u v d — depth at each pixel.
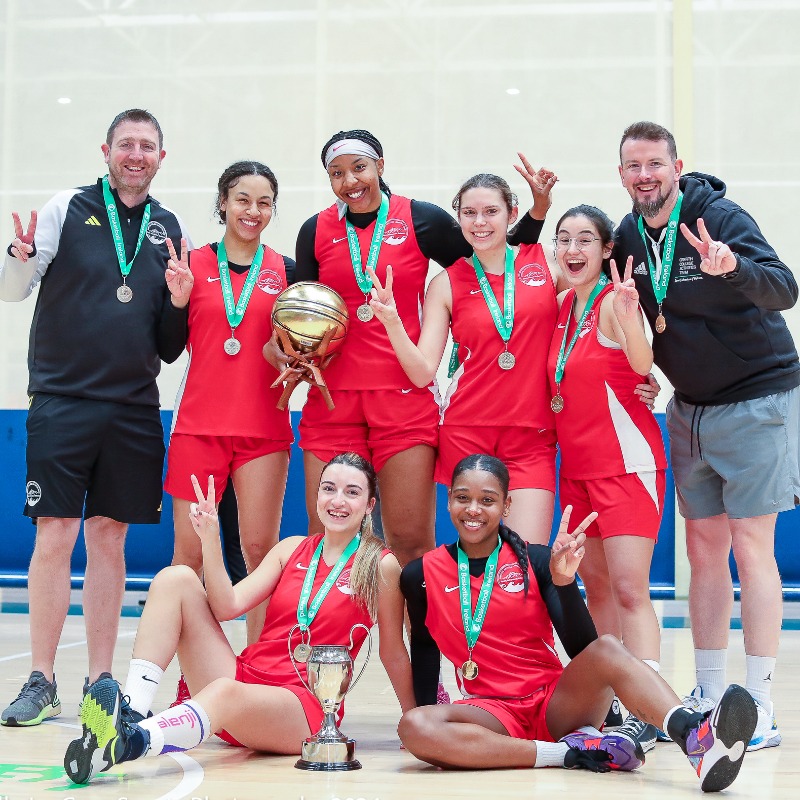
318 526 3.94
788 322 8.48
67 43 9.08
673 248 3.58
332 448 3.92
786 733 3.57
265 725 3.03
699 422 3.61
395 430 3.86
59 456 3.82
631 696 2.84
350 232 3.93
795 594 7.95
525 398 3.73
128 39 9.04
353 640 3.29
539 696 3.12
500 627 3.19
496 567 3.25
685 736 2.69
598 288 3.68
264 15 8.98
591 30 8.76
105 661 3.94
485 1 8.84
